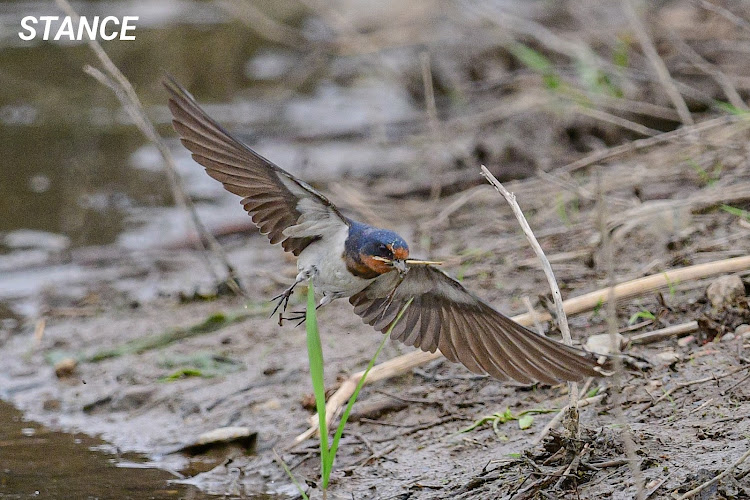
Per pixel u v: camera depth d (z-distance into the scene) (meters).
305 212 7.09
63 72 24.80
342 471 8.99
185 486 9.20
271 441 9.77
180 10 30.30
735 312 9.48
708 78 17.11
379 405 9.73
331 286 7.08
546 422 8.84
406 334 7.23
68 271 14.97
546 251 12.38
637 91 16.81
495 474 8.16
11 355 12.40
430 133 18.77
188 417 10.54
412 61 22.28
